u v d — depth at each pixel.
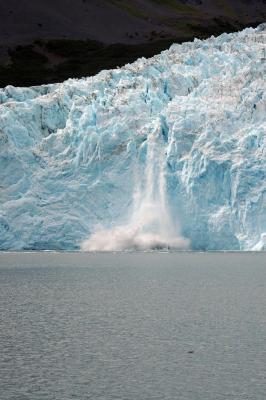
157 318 93.88
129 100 193.50
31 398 58.34
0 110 197.00
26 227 182.62
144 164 184.75
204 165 173.75
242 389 60.59
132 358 71.31
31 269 167.00
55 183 188.25
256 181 170.00
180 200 178.38
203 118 182.00
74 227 182.62
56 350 75.06
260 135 174.12
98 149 188.12
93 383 62.59
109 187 186.00
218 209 173.88
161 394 59.34
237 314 96.56
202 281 136.38
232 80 189.38
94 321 92.00
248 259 192.38
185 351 74.06
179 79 199.88
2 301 112.00
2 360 70.88
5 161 189.00
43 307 105.00
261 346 76.00
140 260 194.12
